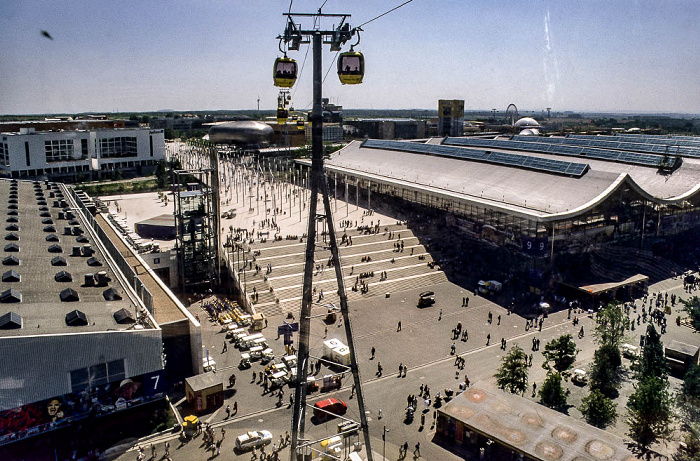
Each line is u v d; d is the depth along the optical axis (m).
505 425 51.19
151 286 78.44
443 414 53.56
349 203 152.38
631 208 103.94
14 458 47.31
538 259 93.50
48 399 48.91
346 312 37.66
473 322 83.12
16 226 81.19
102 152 198.25
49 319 52.00
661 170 125.50
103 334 50.97
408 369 67.81
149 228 117.88
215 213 95.19
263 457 49.62
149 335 53.62
